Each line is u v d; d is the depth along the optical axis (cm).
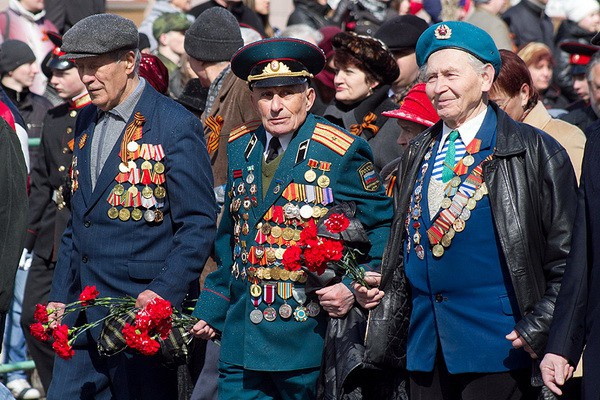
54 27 2855
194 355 1691
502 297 1388
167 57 2641
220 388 1591
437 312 1416
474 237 1391
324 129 1545
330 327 1505
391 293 1476
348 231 1494
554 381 1313
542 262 1382
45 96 2586
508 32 2931
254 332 1536
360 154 1541
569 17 3147
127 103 1659
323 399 1494
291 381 1535
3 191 1686
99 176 1652
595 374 1288
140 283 1641
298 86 1533
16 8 2784
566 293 1326
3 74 2495
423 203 1434
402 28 1991
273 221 1529
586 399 1295
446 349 1409
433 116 1662
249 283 1545
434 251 1410
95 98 1645
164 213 1647
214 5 2766
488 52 1412
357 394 1497
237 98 1880
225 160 1888
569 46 2506
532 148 1384
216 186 1891
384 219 1541
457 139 1427
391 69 1836
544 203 1377
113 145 1661
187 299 1673
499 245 1385
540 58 2344
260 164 1554
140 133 1648
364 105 1830
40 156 2234
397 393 1491
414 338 1455
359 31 2347
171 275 1606
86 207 1662
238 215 1564
